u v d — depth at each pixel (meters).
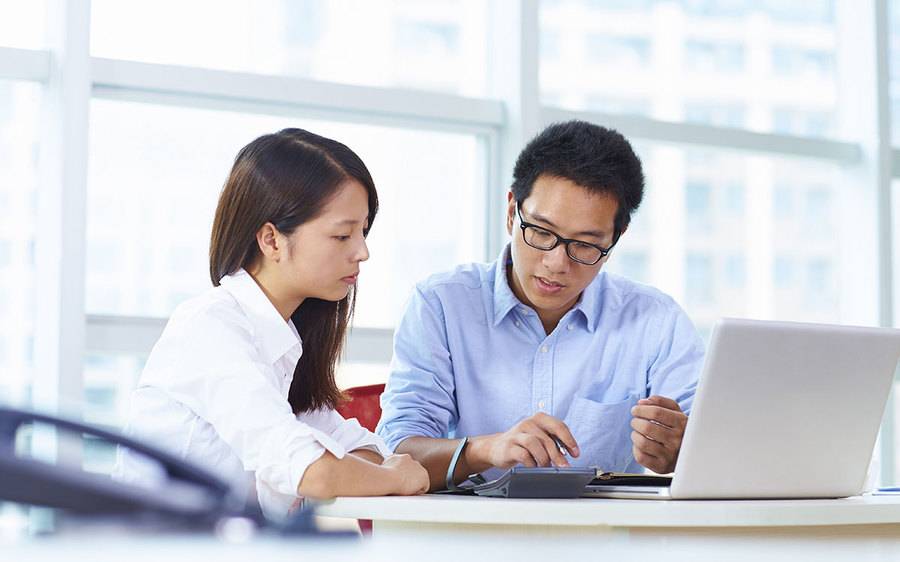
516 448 1.53
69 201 2.59
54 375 2.57
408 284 3.08
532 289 1.82
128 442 0.65
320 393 1.70
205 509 0.49
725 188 3.53
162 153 2.78
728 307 3.51
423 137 3.13
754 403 1.27
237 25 2.87
